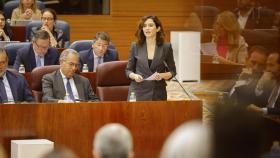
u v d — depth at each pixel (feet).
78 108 40.14
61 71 46.65
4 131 39.34
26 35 68.64
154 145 41.47
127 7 94.79
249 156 12.21
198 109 41.91
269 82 44.62
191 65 83.56
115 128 17.24
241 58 79.56
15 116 39.45
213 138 12.37
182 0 95.35
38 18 75.97
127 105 40.86
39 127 39.75
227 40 83.25
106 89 50.26
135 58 47.91
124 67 50.70
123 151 16.60
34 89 47.62
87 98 46.98
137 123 41.11
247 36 81.76
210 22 87.20
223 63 81.41
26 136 39.63
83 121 40.22
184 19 95.81
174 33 85.51
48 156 13.75
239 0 83.76
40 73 47.44
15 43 58.75
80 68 57.00
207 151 12.45
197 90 77.56
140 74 47.60
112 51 57.98
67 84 46.50
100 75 50.11
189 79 83.25
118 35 94.73
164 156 13.11
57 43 68.49
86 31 93.56
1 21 68.33
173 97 72.54
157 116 41.42
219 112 12.67
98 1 93.86
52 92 46.09
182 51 84.12
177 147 12.69
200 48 84.64
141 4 95.25
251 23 82.38
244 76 65.67
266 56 69.05
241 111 12.62
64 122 40.04
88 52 57.41
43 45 55.42
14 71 46.75
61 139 40.06
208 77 81.97
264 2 82.12
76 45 60.70
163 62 47.62
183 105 41.73
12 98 45.85
